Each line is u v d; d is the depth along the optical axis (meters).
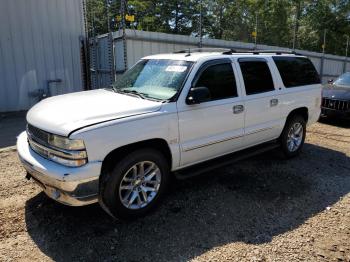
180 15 32.72
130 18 10.97
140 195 3.79
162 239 3.40
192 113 4.10
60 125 3.32
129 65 11.01
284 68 5.67
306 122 6.19
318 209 4.11
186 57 4.52
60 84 11.43
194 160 4.30
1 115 9.90
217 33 34.41
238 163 5.68
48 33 10.91
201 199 4.28
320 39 38.50
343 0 38.94
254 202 4.24
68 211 3.90
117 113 3.56
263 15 35.34
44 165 3.35
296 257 3.16
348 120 9.41
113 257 3.10
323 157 6.15
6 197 4.21
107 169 3.52
